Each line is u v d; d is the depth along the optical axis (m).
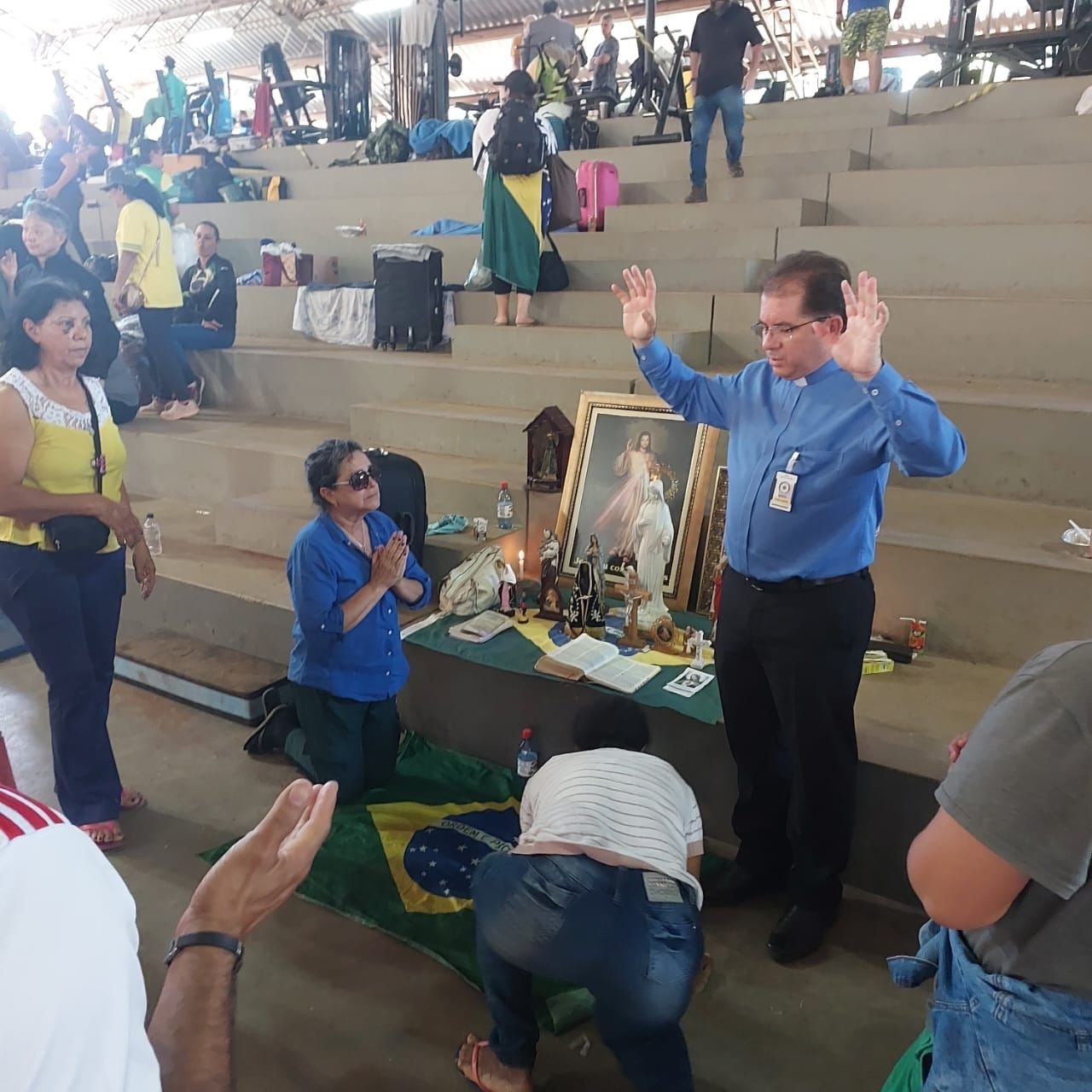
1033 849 0.96
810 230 4.94
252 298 6.79
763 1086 2.03
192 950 0.96
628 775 1.99
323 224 7.81
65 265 4.15
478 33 14.23
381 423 4.72
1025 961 1.10
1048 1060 1.08
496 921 1.83
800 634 2.19
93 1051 0.61
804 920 2.42
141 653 3.88
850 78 7.75
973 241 4.50
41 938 0.62
